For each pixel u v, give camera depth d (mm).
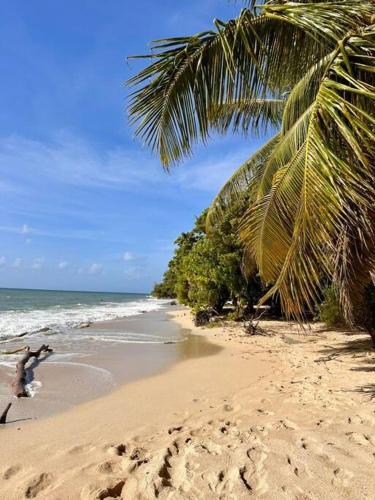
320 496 3102
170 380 8367
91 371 9547
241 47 4406
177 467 3766
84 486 3486
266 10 4008
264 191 6578
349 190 3027
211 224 11227
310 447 3992
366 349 10406
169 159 5086
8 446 4711
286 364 9242
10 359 11297
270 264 4199
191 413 5812
